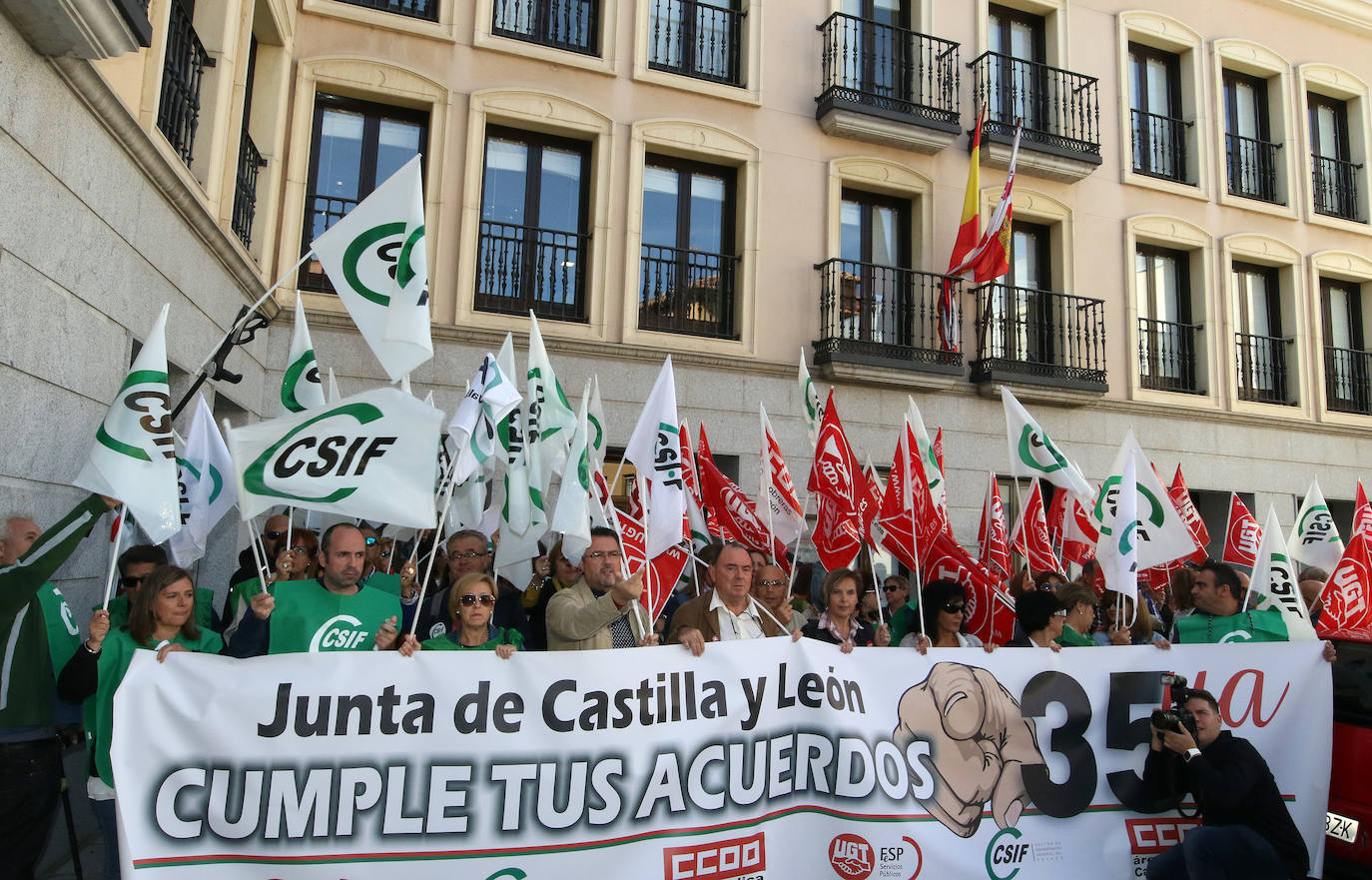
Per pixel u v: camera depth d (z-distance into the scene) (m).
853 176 12.15
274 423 4.07
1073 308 13.05
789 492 6.46
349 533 4.01
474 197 10.46
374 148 10.48
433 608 5.38
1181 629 5.72
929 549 5.71
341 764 3.58
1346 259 14.99
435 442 4.06
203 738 3.45
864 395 11.73
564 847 3.78
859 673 4.44
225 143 7.88
